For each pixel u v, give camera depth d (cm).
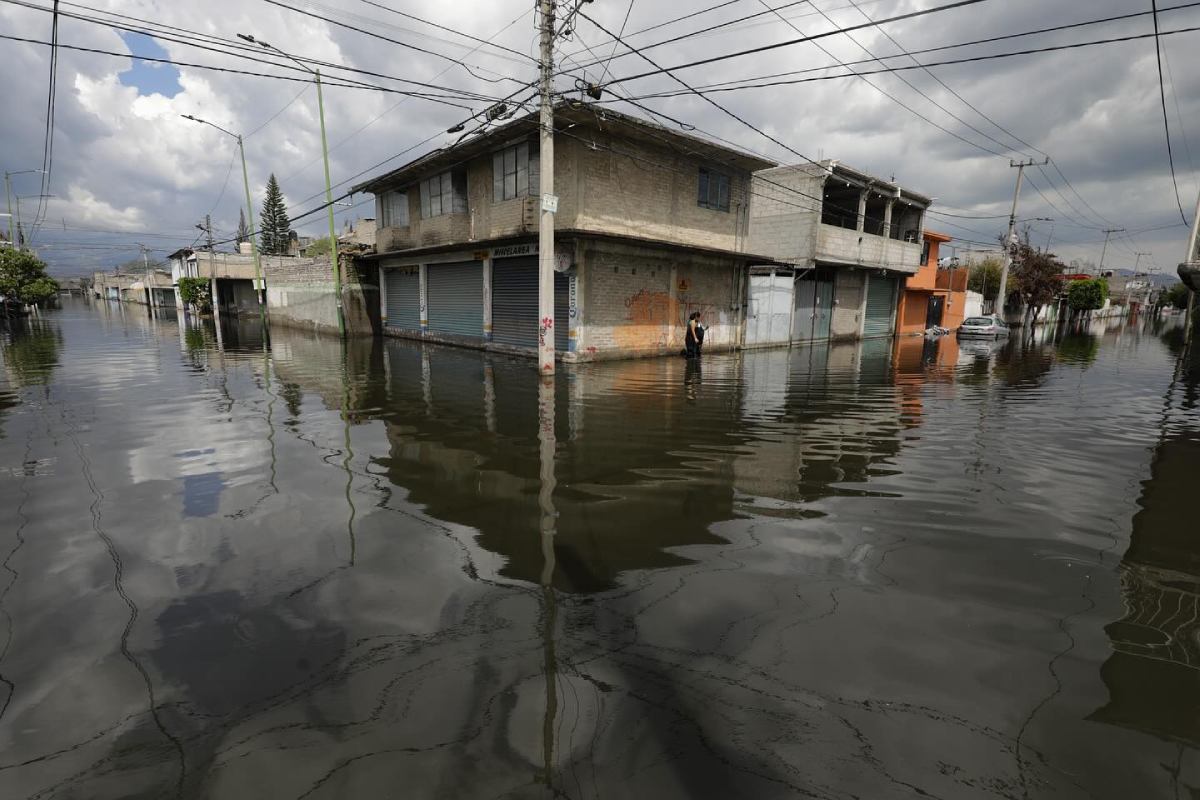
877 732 225
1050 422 834
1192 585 347
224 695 246
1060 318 5288
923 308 3309
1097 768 209
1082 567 370
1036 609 318
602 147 1468
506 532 419
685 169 1784
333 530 421
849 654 275
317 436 707
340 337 2277
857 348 2231
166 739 222
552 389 1091
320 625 298
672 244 1642
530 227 1608
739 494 507
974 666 267
